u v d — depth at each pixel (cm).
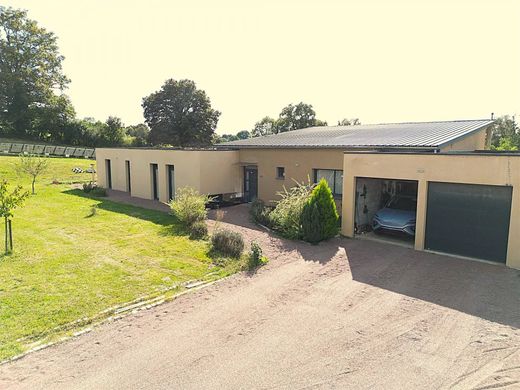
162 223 1555
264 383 522
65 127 5547
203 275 959
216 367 561
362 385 516
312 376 538
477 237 1085
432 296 825
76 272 952
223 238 1164
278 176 1925
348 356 588
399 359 579
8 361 570
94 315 724
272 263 1062
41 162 2477
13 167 3133
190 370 553
